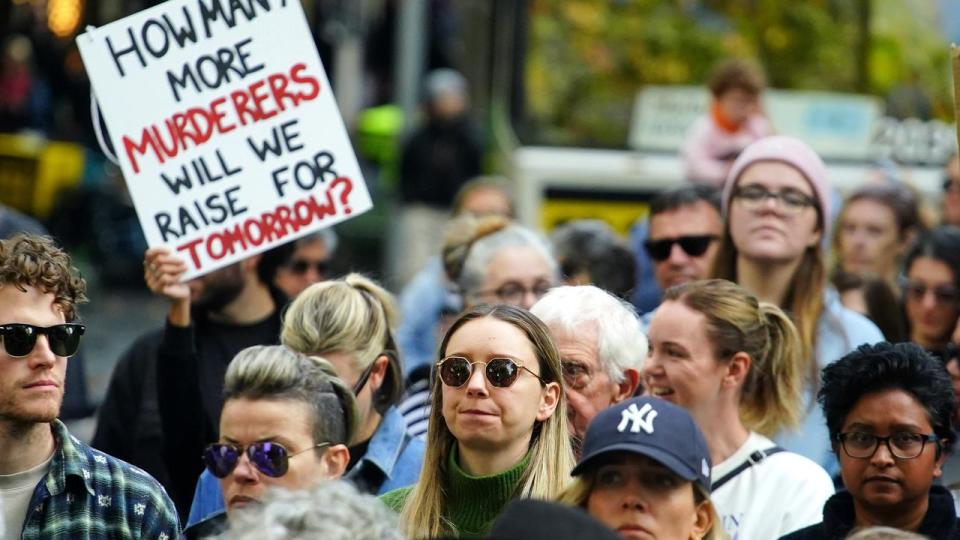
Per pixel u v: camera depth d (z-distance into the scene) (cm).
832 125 3328
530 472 1384
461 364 1385
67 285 1369
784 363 1645
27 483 1367
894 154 3334
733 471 1572
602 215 3262
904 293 2088
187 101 1781
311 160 1777
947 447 1437
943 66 3344
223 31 1781
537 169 3244
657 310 1627
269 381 1447
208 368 1923
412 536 1391
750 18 3306
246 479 1439
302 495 1067
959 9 3344
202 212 1777
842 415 1427
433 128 4272
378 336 1645
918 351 1424
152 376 1944
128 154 1784
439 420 1421
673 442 1227
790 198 1962
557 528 973
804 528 1465
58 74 5128
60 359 1359
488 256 1980
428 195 4269
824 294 1967
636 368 1564
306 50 1777
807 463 1578
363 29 5591
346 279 1698
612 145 3269
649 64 3278
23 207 4628
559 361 1412
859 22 3334
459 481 1392
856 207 2466
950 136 3338
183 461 1748
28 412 1339
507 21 3291
